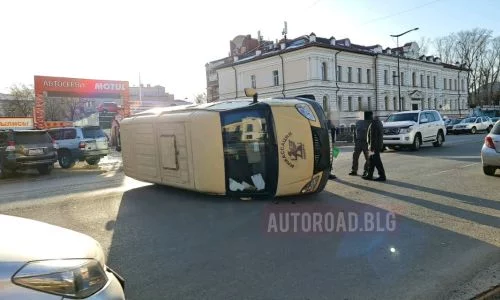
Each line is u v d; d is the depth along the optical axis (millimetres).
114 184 11852
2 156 14617
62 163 17984
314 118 8875
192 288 4355
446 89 76500
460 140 26984
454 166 13383
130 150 10984
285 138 8398
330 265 4930
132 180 12688
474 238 5836
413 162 14836
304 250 5484
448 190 9281
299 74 52406
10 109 66500
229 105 8789
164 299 4109
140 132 10453
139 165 10625
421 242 5707
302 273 4699
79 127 18250
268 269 4840
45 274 2418
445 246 5523
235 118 8516
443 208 7602
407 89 66000
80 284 2537
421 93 69062
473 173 11719
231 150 8508
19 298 2281
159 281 4555
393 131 19578
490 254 5191
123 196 9711
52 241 2744
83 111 49656
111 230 6688
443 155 17062
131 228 6785
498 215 7035
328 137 9070
